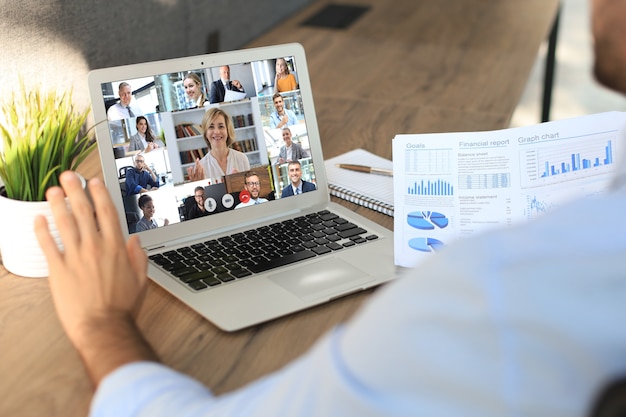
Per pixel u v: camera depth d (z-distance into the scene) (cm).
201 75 111
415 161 104
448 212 103
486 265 42
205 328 91
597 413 41
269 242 109
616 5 49
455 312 42
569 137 103
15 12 125
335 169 133
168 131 109
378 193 125
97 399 65
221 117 113
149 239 107
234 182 114
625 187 45
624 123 103
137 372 66
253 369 84
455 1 237
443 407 42
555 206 102
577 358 40
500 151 102
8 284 100
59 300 78
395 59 192
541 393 40
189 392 63
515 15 225
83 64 143
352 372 45
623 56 50
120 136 106
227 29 192
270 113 117
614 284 40
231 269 101
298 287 97
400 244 104
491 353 41
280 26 215
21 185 99
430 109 164
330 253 106
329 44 201
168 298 96
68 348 87
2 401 78
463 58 193
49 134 99
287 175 118
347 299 97
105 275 79
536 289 41
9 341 88
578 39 422
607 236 42
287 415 49
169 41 169
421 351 42
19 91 128
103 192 84
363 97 169
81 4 140
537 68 396
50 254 80
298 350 87
